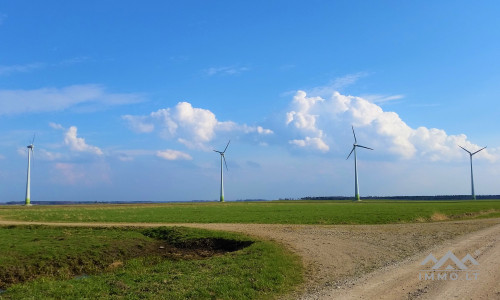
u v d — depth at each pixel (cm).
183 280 1812
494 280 1694
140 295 1580
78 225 4594
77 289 1705
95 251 3058
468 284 1639
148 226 4528
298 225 4797
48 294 1662
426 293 1517
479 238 3325
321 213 7088
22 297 1631
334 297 1530
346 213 7012
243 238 3503
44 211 7844
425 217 6084
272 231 4041
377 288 1645
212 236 3716
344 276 1969
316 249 2838
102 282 1825
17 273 2477
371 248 2908
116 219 5659
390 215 6347
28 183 13388
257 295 1628
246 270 2016
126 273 2109
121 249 3250
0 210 8394
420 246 2969
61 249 2984
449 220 5922
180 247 3616
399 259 2422
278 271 2031
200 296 1565
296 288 1767
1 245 3009
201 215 6631
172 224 4903
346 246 3006
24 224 4578
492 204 11550
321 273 2058
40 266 2630
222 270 2031
